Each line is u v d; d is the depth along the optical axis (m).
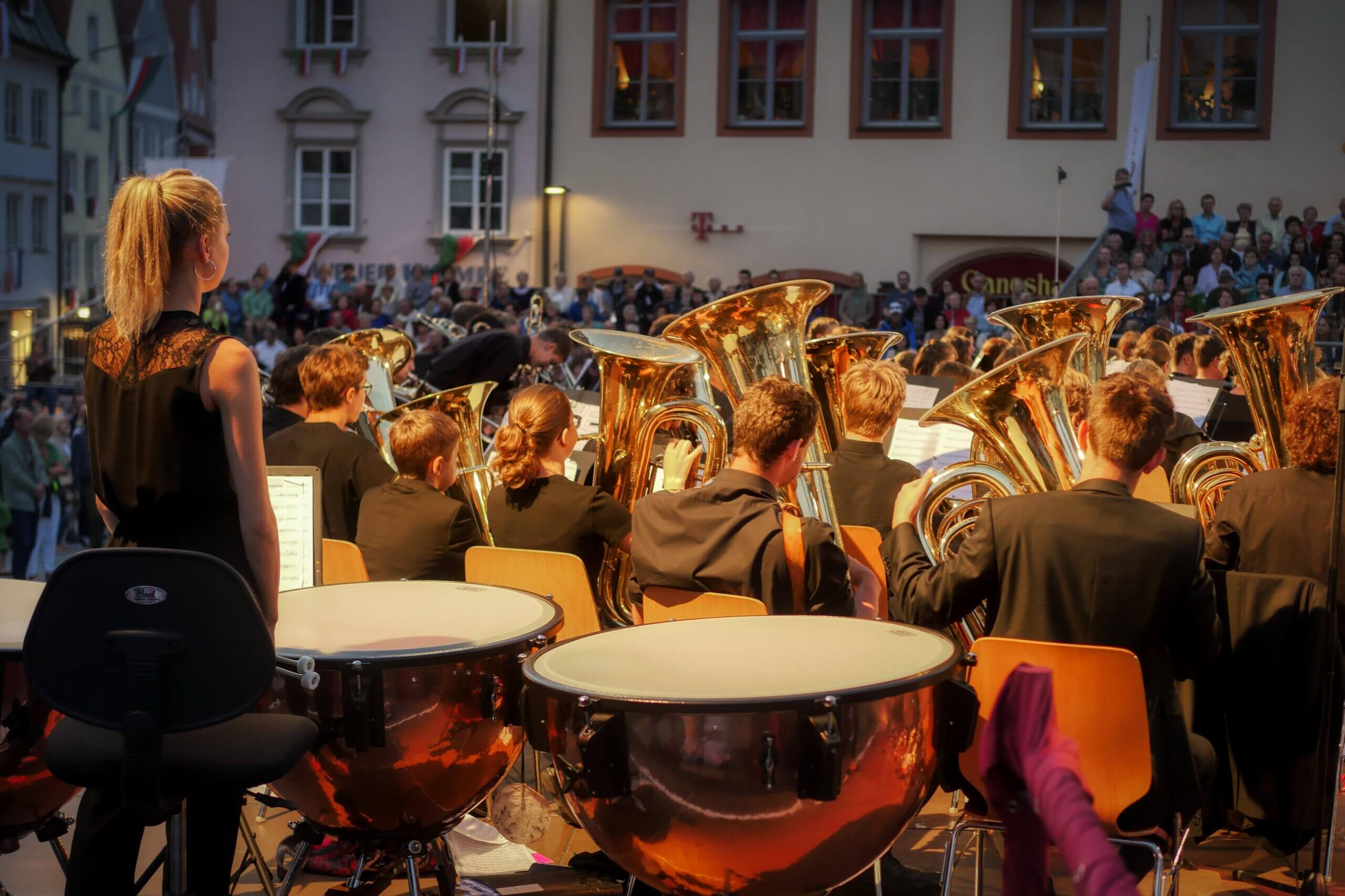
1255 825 3.23
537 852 3.46
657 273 20.30
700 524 2.90
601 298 18.50
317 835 2.68
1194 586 2.58
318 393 4.28
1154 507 2.63
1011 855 1.05
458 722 2.39
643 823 1.96
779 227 19.92
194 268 2.31
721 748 1.89
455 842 3.42
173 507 2.28
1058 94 19.09
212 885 2.31
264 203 21.25
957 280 19.67
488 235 18.94
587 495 3.54
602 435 3.87
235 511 2.33
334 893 2.96
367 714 2.31
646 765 1.93
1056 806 0.94
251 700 2.08
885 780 1.99
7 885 3.32
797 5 19.72
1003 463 3.26
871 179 19.61
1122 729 2.47
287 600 2.81
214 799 2.30
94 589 2.06
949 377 5.69
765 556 2.83
